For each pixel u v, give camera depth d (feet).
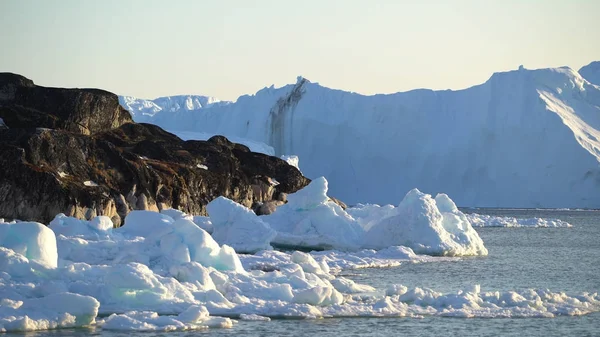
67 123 347.15
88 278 138.00
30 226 143.64
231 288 140.87
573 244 304.30
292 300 139.13
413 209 244.83
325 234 250.98
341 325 125.29
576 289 170.40
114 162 319.88
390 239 243.40
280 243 254.06
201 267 144.15
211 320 122.83
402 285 161.68
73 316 120.26
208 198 362.12
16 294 126.21
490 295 144.15
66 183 288.71
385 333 120.47
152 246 161.68
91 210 286.87
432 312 134.41
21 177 283.59
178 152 378.94
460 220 251.80
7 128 316.81
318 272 179.93
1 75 358.84
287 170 425.69
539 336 119.96
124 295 130.82
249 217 241.35
